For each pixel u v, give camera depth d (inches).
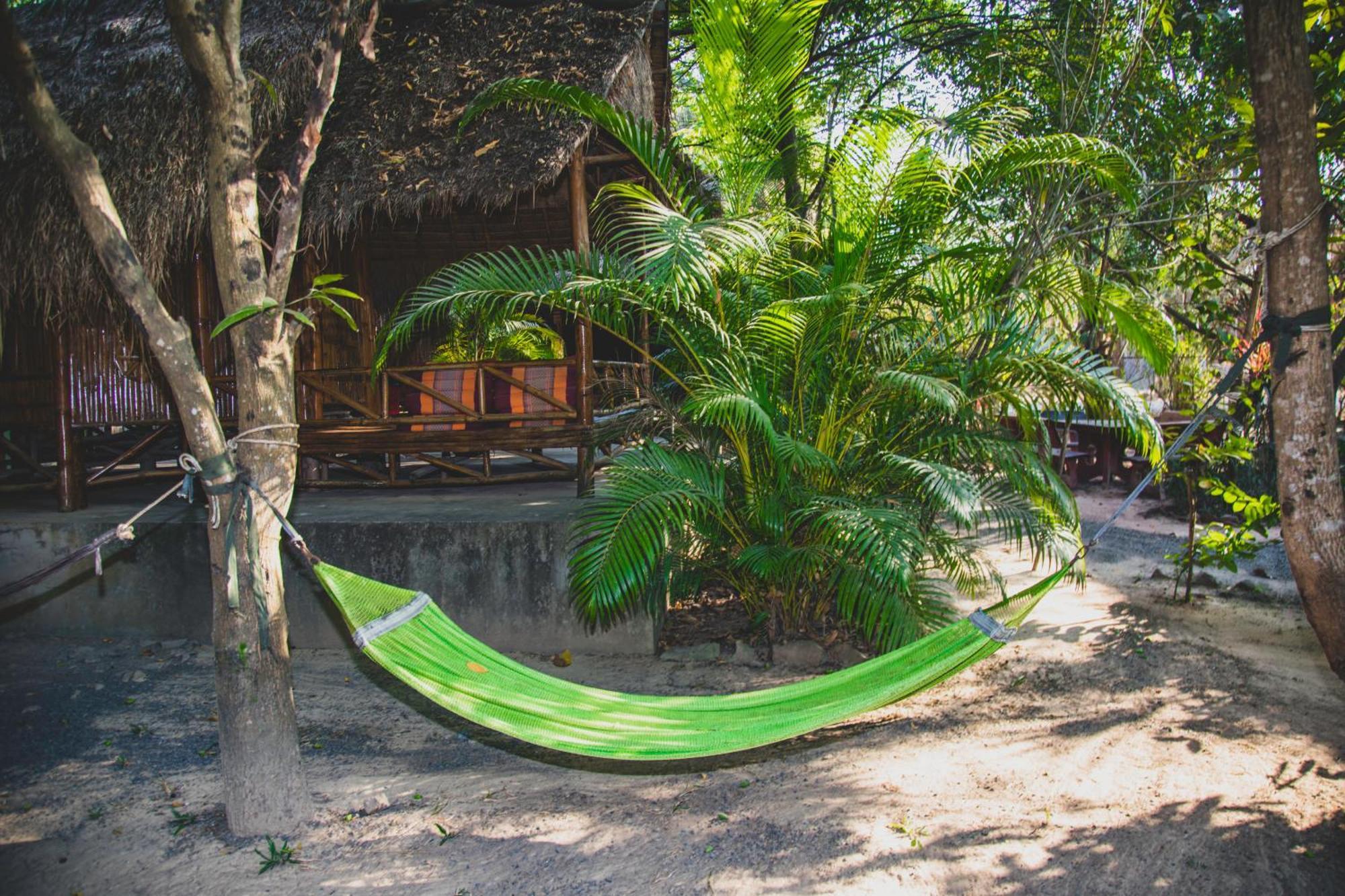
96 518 243.1
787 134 219.5
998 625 126.5
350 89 248.8
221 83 132.7
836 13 454.6
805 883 119.3
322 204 227.6
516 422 267.7
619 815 141.1
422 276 341.7
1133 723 165.9
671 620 244.5
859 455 212.5
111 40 265.1
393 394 292.5
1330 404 122.3
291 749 139.9
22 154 234.7
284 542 226.7
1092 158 181.3
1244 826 128.3
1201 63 260.2
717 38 190.9
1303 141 119.7
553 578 219.1
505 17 261.7
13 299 252.4
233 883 123.6
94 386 256.4
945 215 205.3
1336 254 219.1
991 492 207.9
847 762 157.2
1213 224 278.5
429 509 242.5
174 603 233.9
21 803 148.9
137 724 182.2
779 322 185.2
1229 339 258.7
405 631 127.3
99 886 124.0
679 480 195.6
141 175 225.8
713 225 166.6
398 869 126.4
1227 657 195.0
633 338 289.3
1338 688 177.9
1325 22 159.8
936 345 217.5
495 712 123.1
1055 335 199.0
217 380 265.9
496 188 219.5
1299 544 123.9
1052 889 115.6
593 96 187.5
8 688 201.6
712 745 121.2
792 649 209.8
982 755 156.8
